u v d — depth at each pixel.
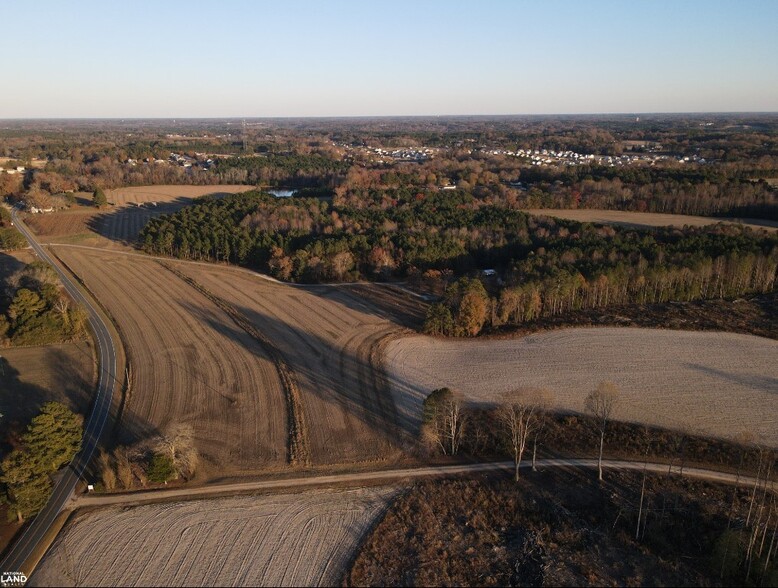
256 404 74.31
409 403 74.44
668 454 63.16
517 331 95.50
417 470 61.38
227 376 81.75
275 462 62.56
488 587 46.59
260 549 49.91
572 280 102.81
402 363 85.44
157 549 49.69
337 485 58.81
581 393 75.25
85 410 72.62
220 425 69.50
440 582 46.88
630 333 93.62
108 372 82.94
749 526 52.28
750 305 104.44
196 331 97.94
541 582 46.88
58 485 58.34
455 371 82.69
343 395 76.31
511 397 65.38
